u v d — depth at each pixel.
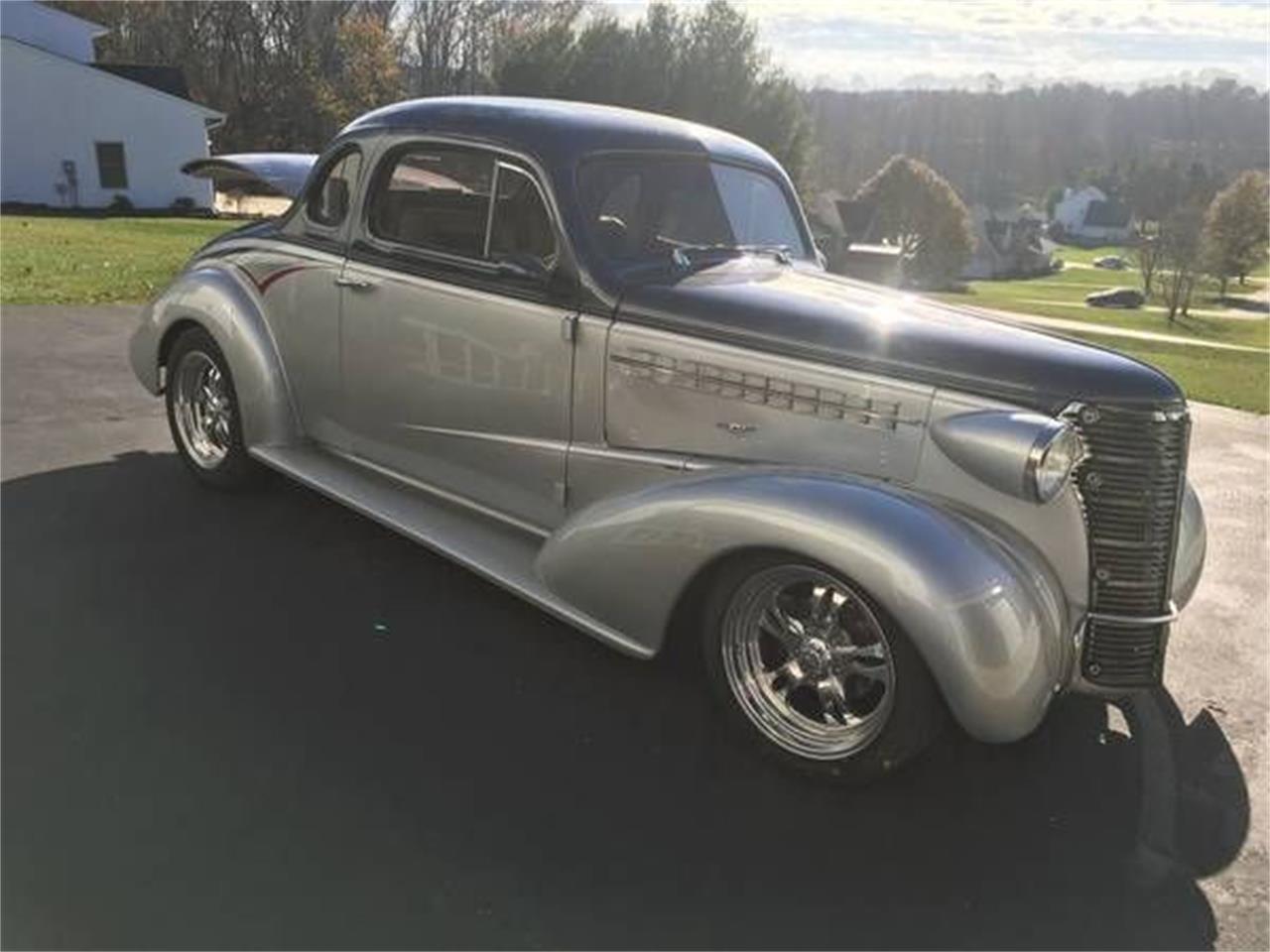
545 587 3.79
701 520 3.27
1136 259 86.81
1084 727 3.71
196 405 5.35
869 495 3.10
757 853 2.93
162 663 3.64
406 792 3.06
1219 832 3.16
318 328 4.75
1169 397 3.16
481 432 4.19
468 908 2.65
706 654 3.44
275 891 2.65
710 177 4.29
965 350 3.23
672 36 44.47
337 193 4.67
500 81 45.16
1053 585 3.16
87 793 2.96
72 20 40.75
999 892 2.85
